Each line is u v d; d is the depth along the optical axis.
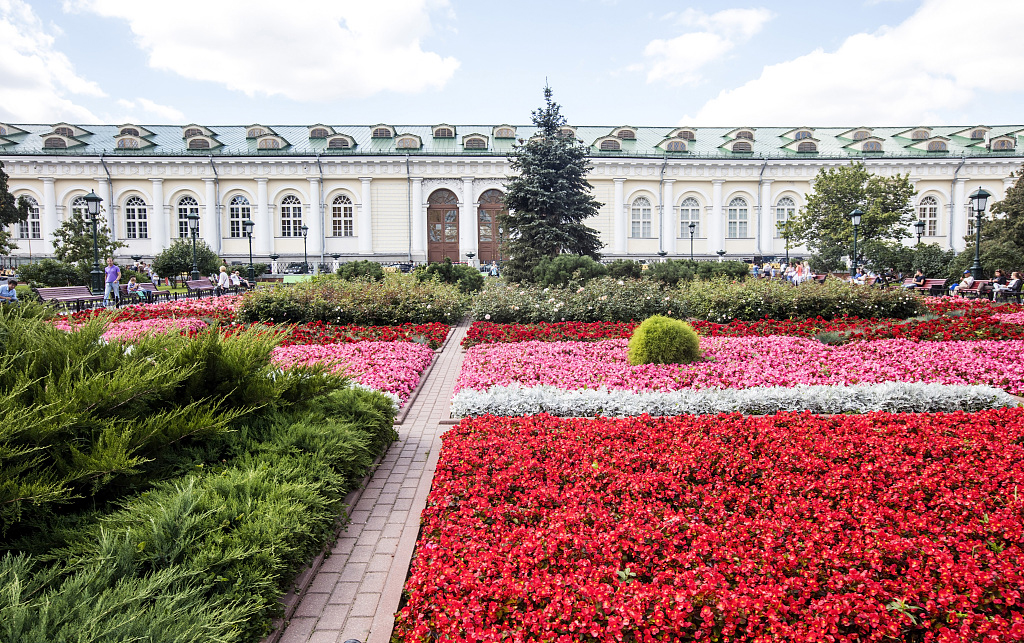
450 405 8.50
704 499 4.35
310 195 45.56
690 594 3.08
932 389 7.29
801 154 48.44
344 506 4.70
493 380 8.89
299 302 15.65
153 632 2.61
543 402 7.30
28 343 4.58
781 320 14.84
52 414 3.68
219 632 2.83
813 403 7.23
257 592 3.23
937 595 3.06
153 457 4.37
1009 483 4.46
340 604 3.68
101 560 3.05
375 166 45.72
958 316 14.19
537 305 15.30
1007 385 8.18
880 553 3.45
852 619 2.93
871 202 36.75
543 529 3.95
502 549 3.71
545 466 5.04
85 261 28.16
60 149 44.34
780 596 3.07
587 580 3.31
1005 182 46.47
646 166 47.38
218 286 27.80
